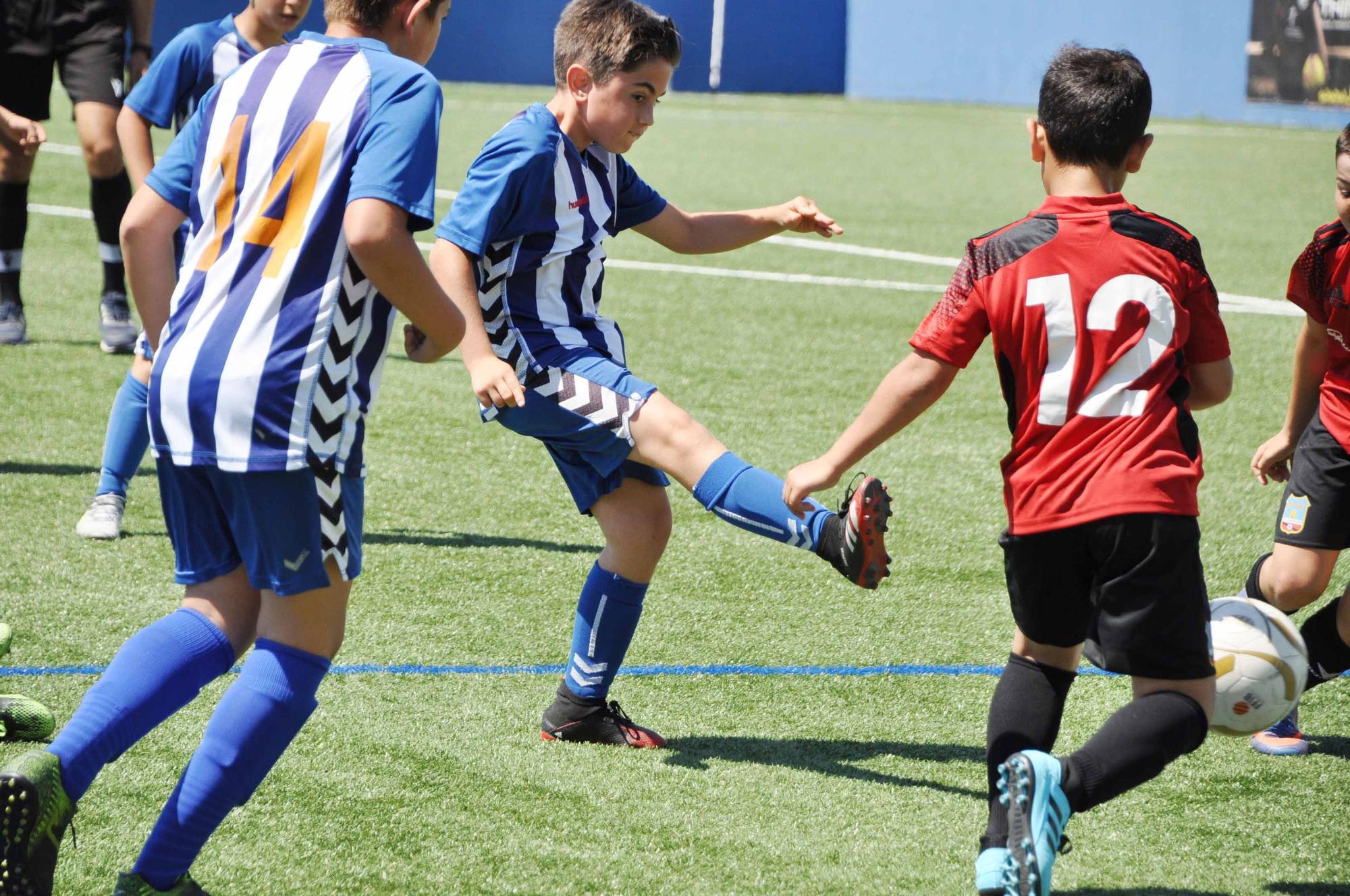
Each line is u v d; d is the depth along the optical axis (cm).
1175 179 5300
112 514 1435
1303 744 1026
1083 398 764
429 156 718
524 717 1055
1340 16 7875
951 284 795
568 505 1622
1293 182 5269
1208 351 795
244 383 713
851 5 10312
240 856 823
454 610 1283
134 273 795
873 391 2184
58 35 2119
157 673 733
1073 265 767
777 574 1413
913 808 923
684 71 10194
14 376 2061
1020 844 693
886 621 1291
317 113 729
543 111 983
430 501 1614
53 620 1209
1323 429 1027
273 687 732
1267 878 841
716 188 4609
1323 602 1380
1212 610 912
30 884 675
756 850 855
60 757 696
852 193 4662
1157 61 8888
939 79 9956
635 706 1090
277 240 727
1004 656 1214
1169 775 986
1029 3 9388
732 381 2222
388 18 781
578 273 1012
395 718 1041
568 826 880
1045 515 767
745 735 1041
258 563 737
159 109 1437
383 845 845
